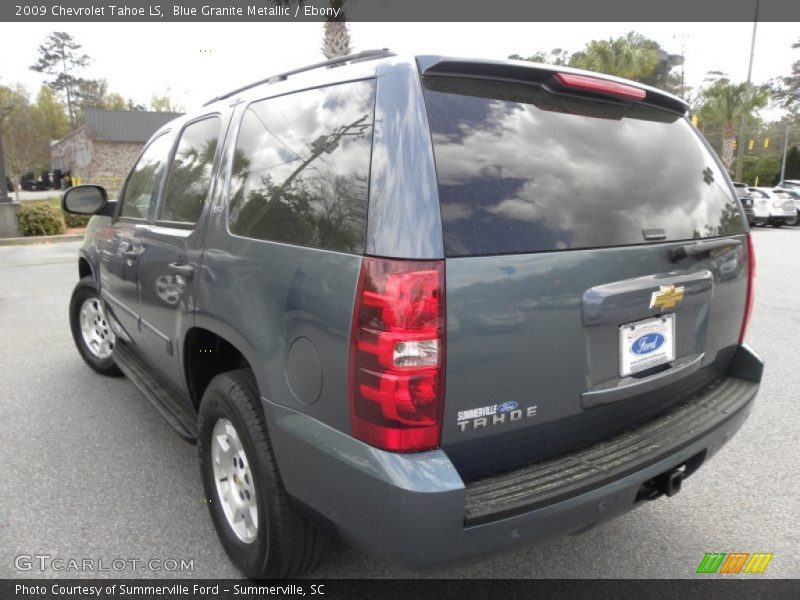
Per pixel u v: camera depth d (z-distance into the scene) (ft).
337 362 6.17
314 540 7.54
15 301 26.16
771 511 10.19
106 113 163.02
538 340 6.35
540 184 6.64
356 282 5.99
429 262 5.71
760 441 12.76
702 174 8.70
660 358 7.70
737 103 102.78
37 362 17.72
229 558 8.54
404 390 5.72
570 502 6.32
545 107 7.13
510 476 6.51
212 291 8.42
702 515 10.09
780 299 26.91
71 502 10.31
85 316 16.49
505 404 6.26
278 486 7.29
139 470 11.41
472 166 6.21
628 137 7.84
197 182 9.81
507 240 6.16
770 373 17.04
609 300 6.77
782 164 142.31
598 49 90.79
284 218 7.33
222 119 9.62
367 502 5.99
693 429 7.70
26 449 12.20
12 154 92.07
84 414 13.96
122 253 12.42
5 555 8.89
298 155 7.45
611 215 7.11
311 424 6.57
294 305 6.72
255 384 7.91
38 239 48.93
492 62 6.60
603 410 7.24
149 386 11.84
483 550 5.99
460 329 5.85
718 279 8.45
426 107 6.18
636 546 9.28
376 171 6.18
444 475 5.74
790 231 67.10
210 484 8.82
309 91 7.74
